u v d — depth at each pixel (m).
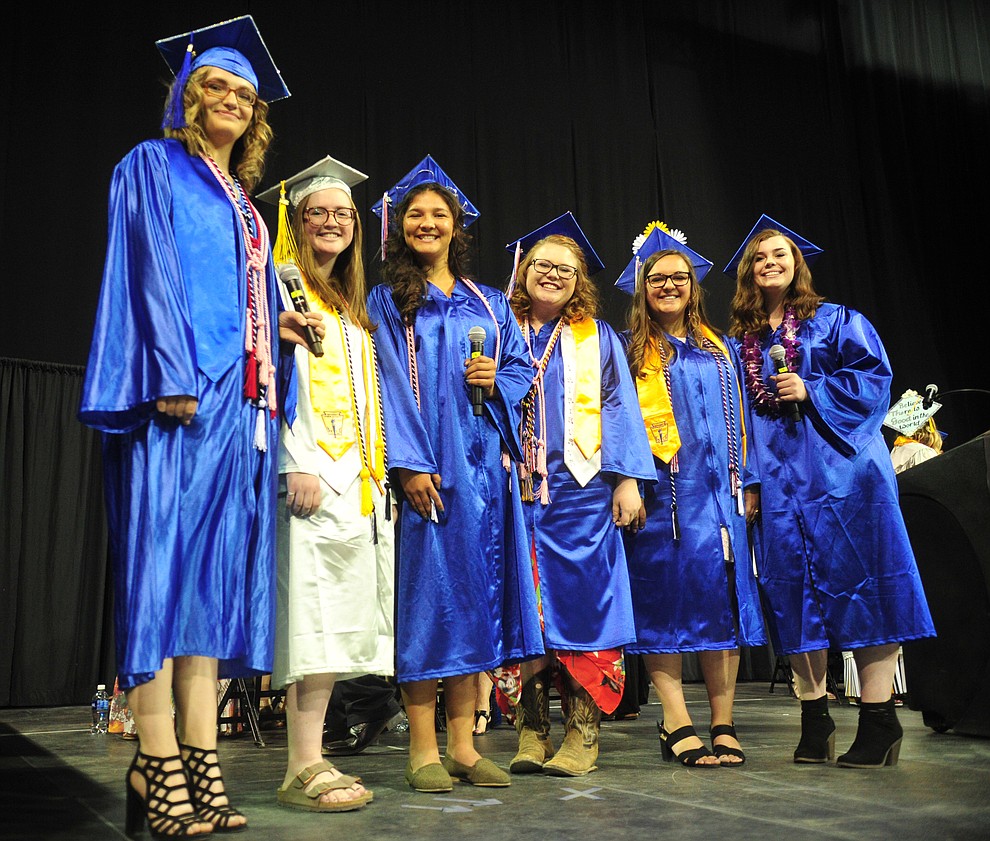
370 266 8.33
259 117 2.47
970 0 11.67
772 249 3.29
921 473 3.73
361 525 2.43
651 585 3.11
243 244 2.22
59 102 7.40
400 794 2.46
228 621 2.01
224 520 2.04
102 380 1.96
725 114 10.29
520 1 9.61
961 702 3.55
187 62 2.32
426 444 2.64
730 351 3.37
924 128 11.11
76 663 7.08
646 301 3.39
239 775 3.01
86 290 7.33
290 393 2.33
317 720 2.35
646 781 2.62
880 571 2.92
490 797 2.39
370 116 8.59
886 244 10.60
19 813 2.29
